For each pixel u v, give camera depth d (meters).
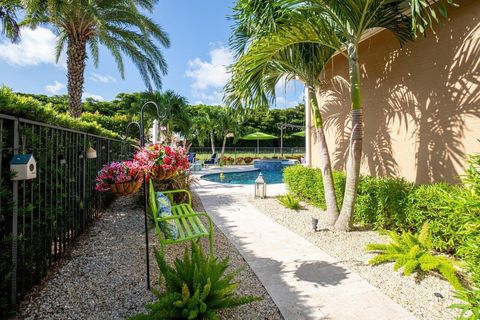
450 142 3.86
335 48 3.92
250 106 4.52
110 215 5.04
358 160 3.95
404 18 3.80
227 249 3.54
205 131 23.08
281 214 5.38
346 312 2.17
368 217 4.16
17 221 2.18
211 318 1.81
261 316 2.13
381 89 5.04
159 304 1.80
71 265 2.94
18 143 2.19
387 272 2.83
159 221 2.73
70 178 3.49
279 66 4.64
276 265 3.05
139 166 3.73
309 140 7.62
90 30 7.54
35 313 2.10
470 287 2.45
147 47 8.15
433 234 3.21
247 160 22.00
